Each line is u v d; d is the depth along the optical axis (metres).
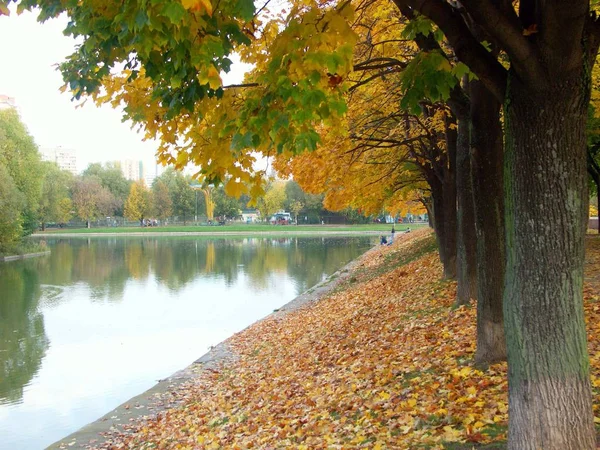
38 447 9.98
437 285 14.50
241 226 108.31
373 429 5.96
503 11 3.70
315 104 3.78
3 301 27.14
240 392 10.62
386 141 12.50
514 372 3.78
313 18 3.83
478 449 4.62
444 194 15.12
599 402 5.13
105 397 12.91
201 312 23.83
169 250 60.97
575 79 3.51
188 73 4.14
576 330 3.63
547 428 3.58
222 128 4.76
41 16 4.58
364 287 21.52
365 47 9.50
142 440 8.98
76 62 5.12
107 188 111.56
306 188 13.98
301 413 7.75
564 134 3.59
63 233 98.94
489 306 7.02
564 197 3.61
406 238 46.97
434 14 3.88
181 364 15.63
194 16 3.53
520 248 3.75
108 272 39.75
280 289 30.20
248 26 5.09
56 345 18.16
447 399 6.17
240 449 6.89
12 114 56.94
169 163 5.59
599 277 11.48
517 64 3.54
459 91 8.19
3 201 49.22
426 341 9.27
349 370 9.27
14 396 13.05
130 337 19.25
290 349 13.44
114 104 5.43
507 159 3.88
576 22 3.29
